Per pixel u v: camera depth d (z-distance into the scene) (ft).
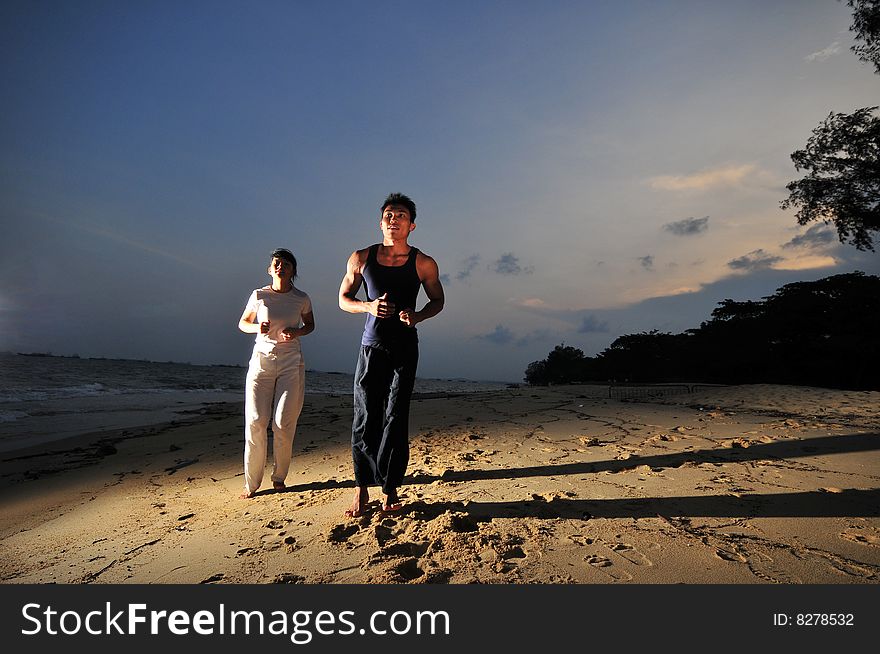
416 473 12.03
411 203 9.24
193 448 20.13
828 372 87.25
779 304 98.07
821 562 6.08
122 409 43.80
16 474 17.04
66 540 9.09
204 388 95.55
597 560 6.34
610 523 7.69
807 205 68.64
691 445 14.21
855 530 7.04
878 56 62.95
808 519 7.56
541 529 7.49
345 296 9.38
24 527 10.54
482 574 6.07
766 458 11.98
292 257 11.91
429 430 20.10
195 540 8.21
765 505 8.34
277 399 11.58
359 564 6.59
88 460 19.08
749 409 24.25
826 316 89.40
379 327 8.91
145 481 14.61
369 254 9.22
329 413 32.35
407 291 9.02
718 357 103.30
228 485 13.01
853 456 11.72
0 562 7.98
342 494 10.55
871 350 78.95
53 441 24.44
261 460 11.46
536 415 23.61
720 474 10.57
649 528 7.39
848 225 66.95
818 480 9.78
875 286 87.81
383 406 9.07
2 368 105.40
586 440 15.69
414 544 7.07
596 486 10.03
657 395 39.75
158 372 154.71
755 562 6.14
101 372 123.34
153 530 9.17
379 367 8.94
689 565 6.10
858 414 21.25
